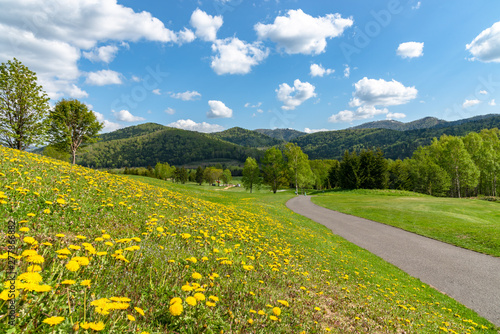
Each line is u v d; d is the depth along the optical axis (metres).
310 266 9.45
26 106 29.19
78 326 2.07
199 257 5.49
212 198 30.12
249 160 71.62
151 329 2.66
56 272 2.91
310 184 86.00
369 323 5.21
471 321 7.33
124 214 7.63
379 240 18.75
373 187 70.12
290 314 4.25
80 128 42.31
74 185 8.77
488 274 12.23
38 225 4.65
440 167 66.44
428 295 9.66
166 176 150.62
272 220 19.22
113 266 3.75
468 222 23.61
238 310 3.71
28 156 11.95
